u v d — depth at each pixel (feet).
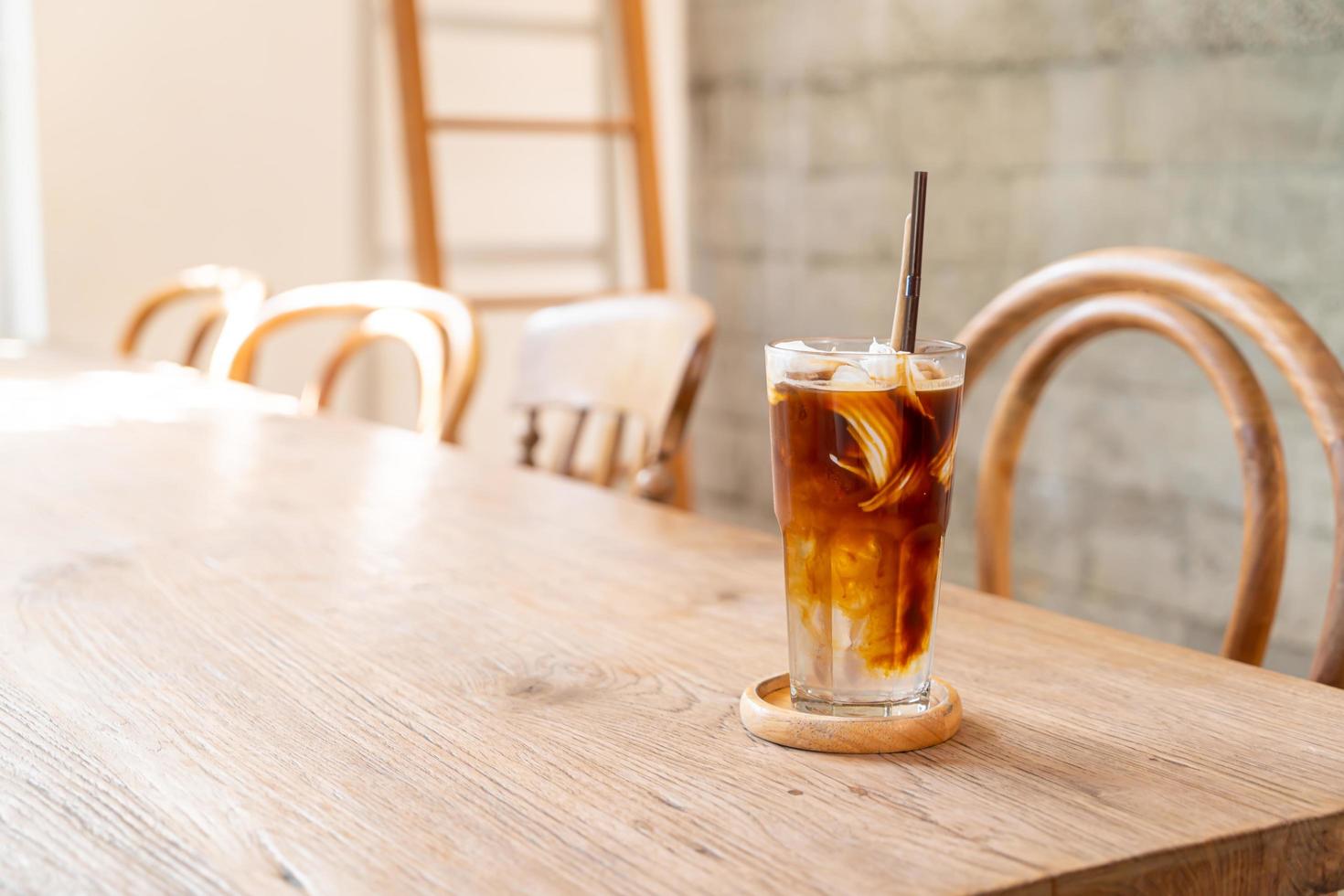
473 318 7.21
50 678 3.38
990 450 4.93
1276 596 4.21
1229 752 3.06
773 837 2.76
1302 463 9.34
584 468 15.33
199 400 7.30
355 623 3.69
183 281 10.88
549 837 2.76
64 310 13.12
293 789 2.91
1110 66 10.55
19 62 12.98
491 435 15.55
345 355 7.89
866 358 3.01
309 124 14.10
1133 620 10.73
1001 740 3.10
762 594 3.90
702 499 15.29
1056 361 4.83
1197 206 10.04
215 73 13.56
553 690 3.32
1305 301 9.39
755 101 14.15
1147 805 2.86
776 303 14.10
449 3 14.67
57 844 2.75
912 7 12.13
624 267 16.05
